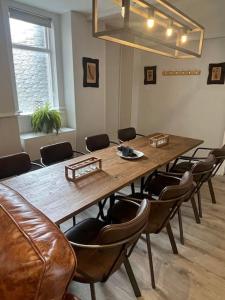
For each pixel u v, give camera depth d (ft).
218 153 8.34
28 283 2.08
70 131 11.87
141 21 7.05
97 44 12.34
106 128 14.93
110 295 5.25
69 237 4.93
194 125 14.44
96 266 4.13
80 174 5.96
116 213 5.82
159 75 15.02
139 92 16.19
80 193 5.06
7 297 2.13
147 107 16.10
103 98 13.47
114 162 7.09
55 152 8.07
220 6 8.79
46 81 11.74
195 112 14.23
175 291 5.37
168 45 6.32
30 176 5.91
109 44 13.56
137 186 10.66
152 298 5.19
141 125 16.71
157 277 5.76
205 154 14.19
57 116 11.00
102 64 12.91
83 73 11.94
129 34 4.90
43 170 6.32
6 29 9.42
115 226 3.48
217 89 13.16
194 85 13.89
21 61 10.56
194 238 7.27
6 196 3.07
